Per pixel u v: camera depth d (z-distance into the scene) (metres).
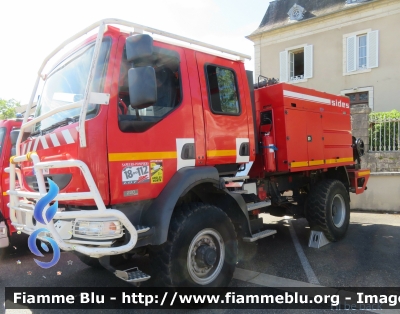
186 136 3.54
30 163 3.53
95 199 2.71
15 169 3.79
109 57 3.04
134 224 3.15
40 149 3.42
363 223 7.12
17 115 5.82
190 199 3.84
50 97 3.77
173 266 3.20
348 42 18.69
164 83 3.44
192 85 3.69
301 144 5.09
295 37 20.58
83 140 2.77
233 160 4.10
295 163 4.92
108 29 3.13
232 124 4.11
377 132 8.94
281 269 4.53
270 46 21.64
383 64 17.64
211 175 3.60
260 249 5.43
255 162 4.89
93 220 2.74
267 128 4.91
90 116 2.92
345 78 18.88
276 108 4.87
